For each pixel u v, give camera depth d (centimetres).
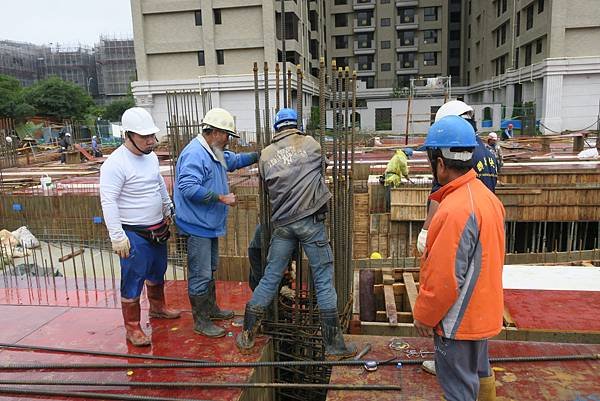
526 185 884
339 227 367
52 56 9169
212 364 328
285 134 335
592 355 328
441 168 223
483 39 4297
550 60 2928
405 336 402
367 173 1188
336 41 5141
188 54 3303
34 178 1296
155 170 361
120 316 424
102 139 3419
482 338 221
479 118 3581
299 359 380
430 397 287
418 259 599
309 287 366
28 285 521
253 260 407
